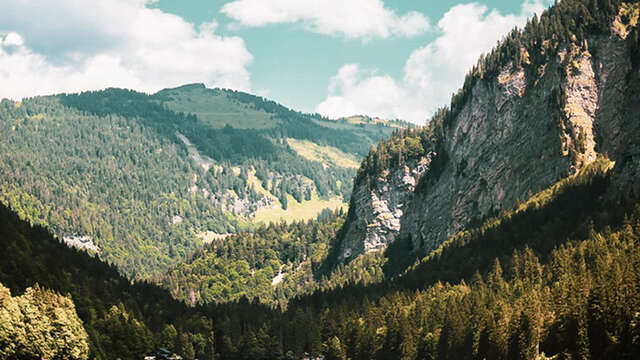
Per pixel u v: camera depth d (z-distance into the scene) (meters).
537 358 159.00
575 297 164.12
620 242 190.75
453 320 190.12
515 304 181.75
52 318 177.75
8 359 163.00
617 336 149.50
